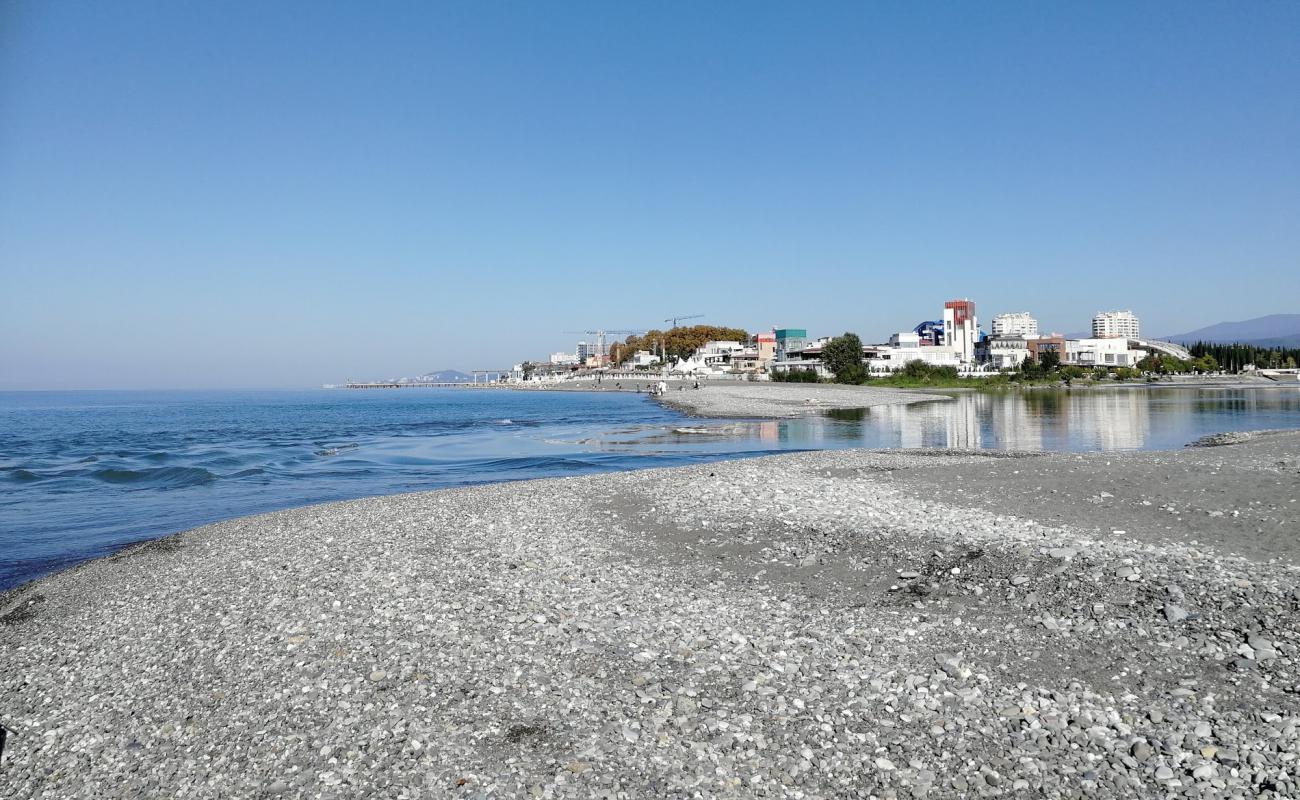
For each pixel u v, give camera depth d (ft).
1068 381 517.14
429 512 75.51
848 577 47.37
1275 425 186.60
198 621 45.24
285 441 197.06
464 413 354.74
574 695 32.48
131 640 42.98
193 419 341.21
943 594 42.98
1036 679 32.09
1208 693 29.81
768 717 29.89
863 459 108.37
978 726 28.53
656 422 253.85
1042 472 77.51
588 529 64.64
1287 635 33.99
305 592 49.34
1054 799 23.89
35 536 79.30
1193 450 100.12
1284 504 57.00
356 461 145.69
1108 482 69.15
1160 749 26.12
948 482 75.82
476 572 52.06
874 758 26.71
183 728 31.73
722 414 281.95
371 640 39.88
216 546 65.77
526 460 142.92
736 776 25.96
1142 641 34.78
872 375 557.74
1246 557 45.65
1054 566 45.16
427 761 27.66
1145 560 45.16
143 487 113.50
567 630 40.11
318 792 26.13
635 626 40.42
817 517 62.28
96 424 299.79
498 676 34.65
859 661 34.71
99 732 31.96
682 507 70.38
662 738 28.60
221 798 26.32
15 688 37.47
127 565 61.16
